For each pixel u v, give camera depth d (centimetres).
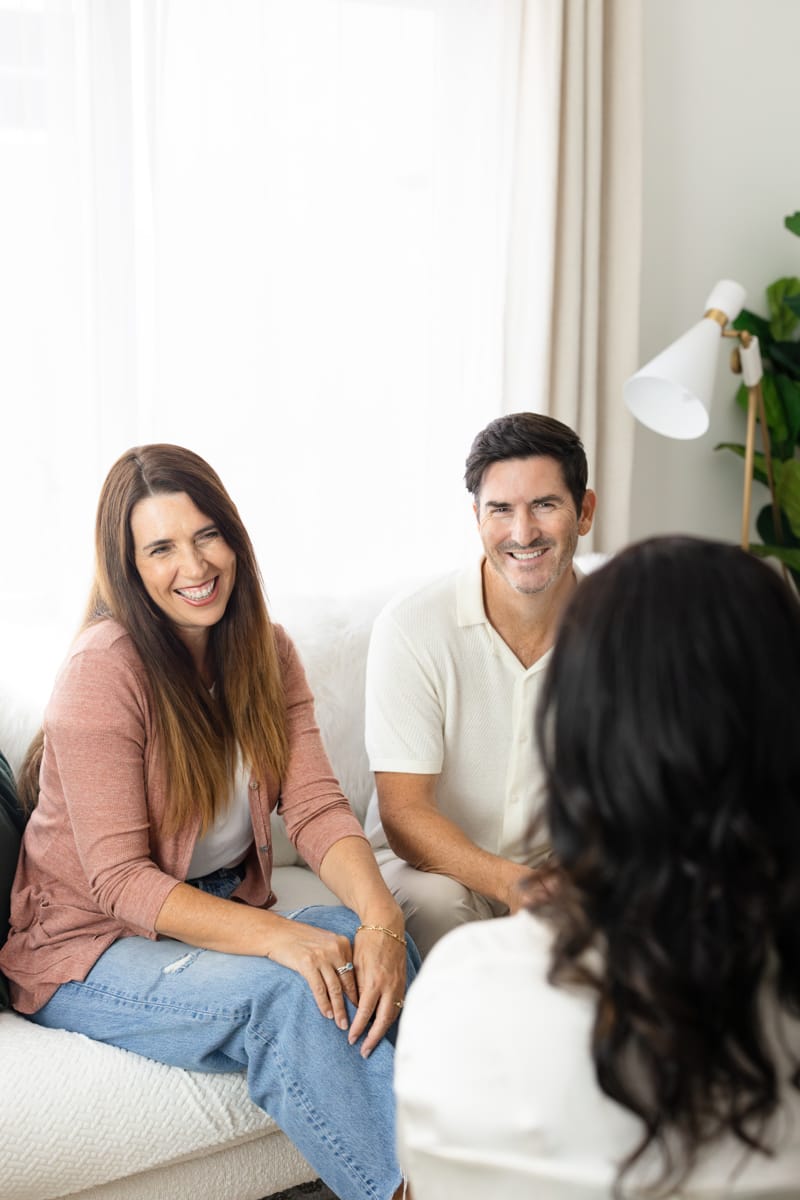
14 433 223
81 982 159
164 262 230
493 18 256
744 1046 69
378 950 154
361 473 260
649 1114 69
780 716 68
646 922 69
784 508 301
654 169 297
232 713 172
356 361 257
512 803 188
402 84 252
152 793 164
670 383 259
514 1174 73
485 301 266
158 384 230
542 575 177
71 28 216
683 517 320
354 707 215
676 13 293
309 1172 165
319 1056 146
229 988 150
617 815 70
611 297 281
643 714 68
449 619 186
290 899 193
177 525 161
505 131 259
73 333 224
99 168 221
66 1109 144
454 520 270
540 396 270
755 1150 71
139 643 164
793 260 319
